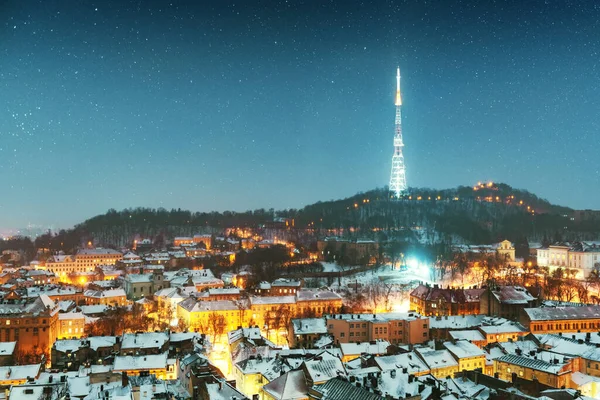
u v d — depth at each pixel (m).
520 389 187.38
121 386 197.75
